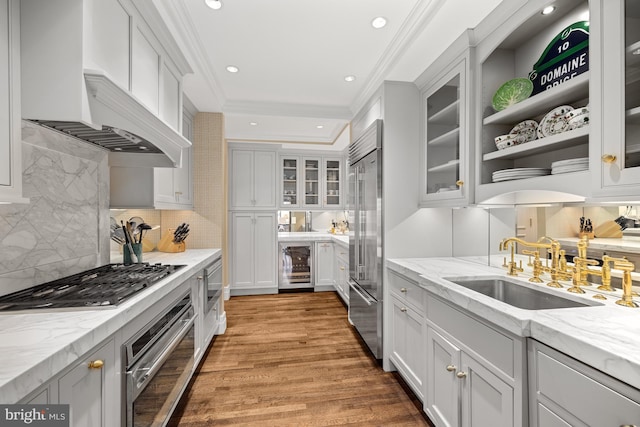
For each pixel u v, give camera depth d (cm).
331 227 541
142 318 132
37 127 127
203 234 320
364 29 200
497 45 163
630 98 101
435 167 221
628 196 99
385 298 236
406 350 206
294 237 477
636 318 104
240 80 277
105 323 100
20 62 104
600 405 82
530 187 140
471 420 135
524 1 144
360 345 281
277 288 468
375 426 173
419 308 186
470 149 180
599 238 135
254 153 456
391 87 235
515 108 154
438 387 162
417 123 239
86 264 176
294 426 173
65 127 127
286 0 172
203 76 243
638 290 122
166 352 147
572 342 88
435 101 218
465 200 183
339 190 524
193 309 200
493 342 120
